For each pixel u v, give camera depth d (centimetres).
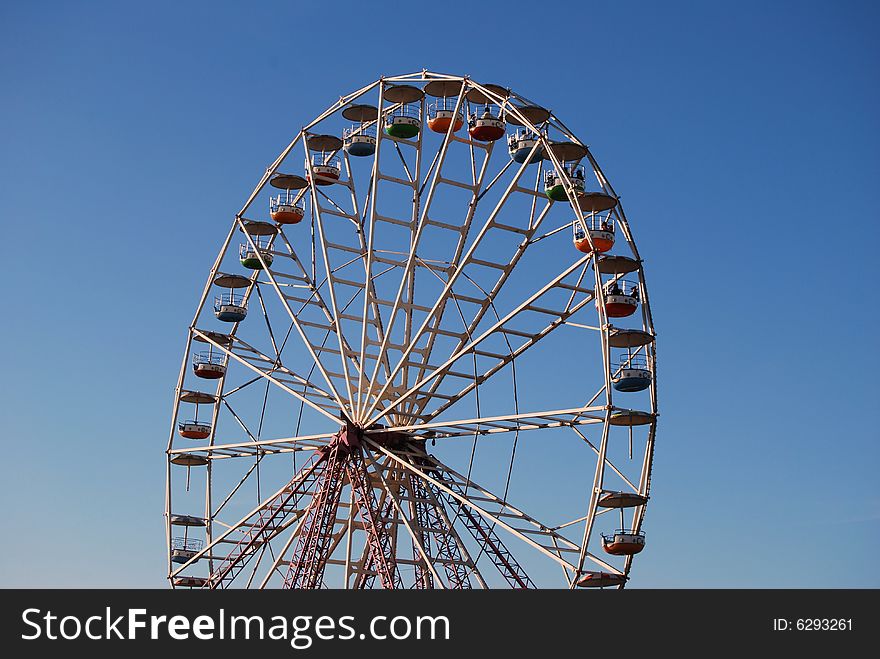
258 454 6303
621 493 5300
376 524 5762
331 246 6291
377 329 6294
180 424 6588
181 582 6312
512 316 5581
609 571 5297
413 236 6009
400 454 5928
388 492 5862
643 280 5612
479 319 6084
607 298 5469
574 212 5506
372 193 6003
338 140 6450
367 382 6119
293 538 5938
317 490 5956
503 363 5797
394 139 6272
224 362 6638
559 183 5744
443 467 5906
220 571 6166
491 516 5588
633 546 5388
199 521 6531
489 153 6306
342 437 5834
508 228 5947
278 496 6028
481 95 6012
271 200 6600
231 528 6109
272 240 6719
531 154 5709
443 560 5781
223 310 6588
